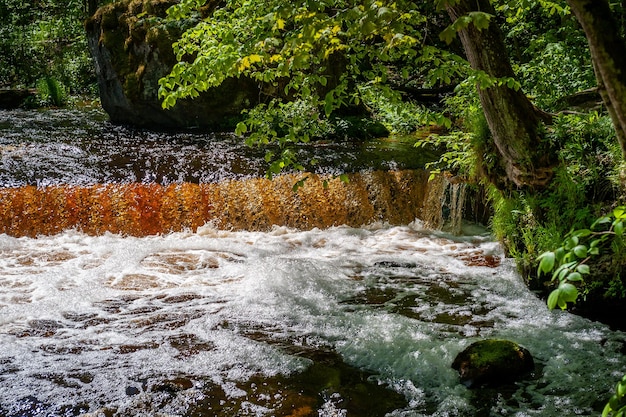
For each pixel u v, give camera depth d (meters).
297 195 7.58
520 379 4.32
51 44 15.50
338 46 3.72
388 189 7.83
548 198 5.35
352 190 7.74
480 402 4.07
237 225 7.45
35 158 8.32
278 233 7.43
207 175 7.73
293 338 4.94
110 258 6.56
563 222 5.30
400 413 3.94
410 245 7.18
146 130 10.23
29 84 14.40
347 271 6.40
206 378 4.30
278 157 8.38
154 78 10.10
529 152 5.27
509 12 6.96
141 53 10.21
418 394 4.17
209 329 5.05
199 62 4.34
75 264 6.39
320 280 6.09
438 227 7.70
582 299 5.21
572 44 8.10
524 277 5.89
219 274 6.24
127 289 5.84
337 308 5.52
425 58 3.90
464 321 5.25
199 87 4.52
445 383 4.30
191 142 9.33
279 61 3.93
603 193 5.23
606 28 2.12
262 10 4.55
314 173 7.78
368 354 4.69
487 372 4.26
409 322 5.20
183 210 7.35
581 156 5.30
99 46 10.62
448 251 6.99
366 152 8.58
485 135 5.79
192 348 4.73
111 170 7.87
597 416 3.90
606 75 2.16
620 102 2.17
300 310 5.46
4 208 7.00
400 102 4.70
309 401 4.05
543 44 8.63
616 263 4.97
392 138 9.40
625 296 4.96
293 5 3.45
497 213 6.09
